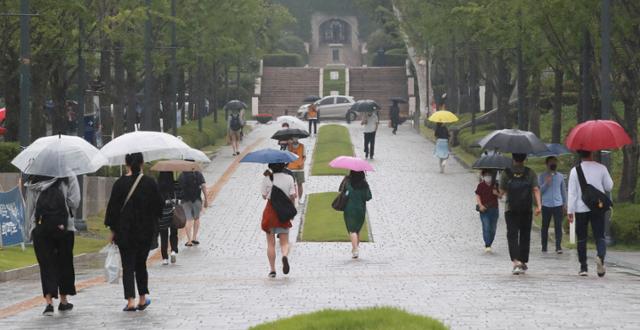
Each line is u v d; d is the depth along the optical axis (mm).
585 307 22906
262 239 46344
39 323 22391
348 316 18672
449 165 76438
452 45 102125
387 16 143375
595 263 35406
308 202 58031
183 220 37219
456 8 63438
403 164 76875
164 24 73500
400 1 111125
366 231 48000
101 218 53406
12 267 34656
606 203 29469
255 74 158250
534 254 39688
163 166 36906
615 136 29625
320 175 70625
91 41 57000
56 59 58531
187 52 80938
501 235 47188
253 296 26359
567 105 90188
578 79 49875
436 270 33625
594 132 29578
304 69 161500
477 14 61750
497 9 55781
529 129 79938
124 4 60156
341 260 38156
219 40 84812
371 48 182250
